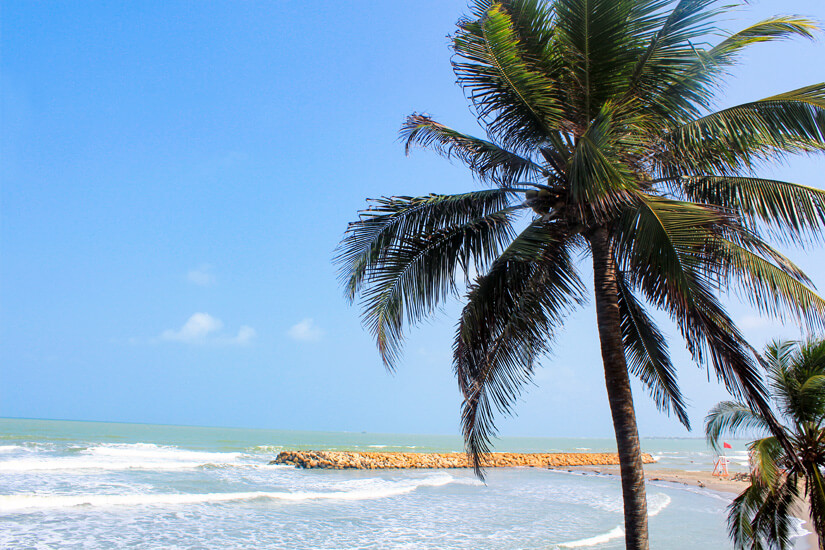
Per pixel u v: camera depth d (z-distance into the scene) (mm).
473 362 6219
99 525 13398
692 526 17438
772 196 5820
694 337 5008
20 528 12609
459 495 23625
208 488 21375
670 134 6070
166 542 12055
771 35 5801
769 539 8898
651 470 48562
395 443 96438
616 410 5293
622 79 5766
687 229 4844
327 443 78875
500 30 5438
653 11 5469
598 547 13484
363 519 16234
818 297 5875
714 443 10523
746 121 5680
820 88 5195
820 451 8406
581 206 4777
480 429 6137
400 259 6695
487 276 6406
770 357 9336
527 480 33844
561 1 5645
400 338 6672
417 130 7047
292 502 19016
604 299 5582
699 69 5652
